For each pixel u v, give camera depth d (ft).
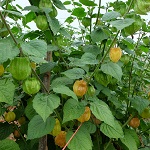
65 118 1.03
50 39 1.40
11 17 1.41
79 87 1.08
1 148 1.10
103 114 1.02
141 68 1.65
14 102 1.53
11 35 0.89
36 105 0.88
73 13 1.50
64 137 1.20
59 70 1.53
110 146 1.51
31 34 1.38
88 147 1.07
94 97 1.18
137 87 1.78
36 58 1.02
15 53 0.85
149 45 1.61
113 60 1.14
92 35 1.36
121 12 1.21
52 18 1.25
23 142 1.61
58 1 1.31
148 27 1.60
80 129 1.16
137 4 1.00
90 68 1.51
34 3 1.33
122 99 1.75
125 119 1.70
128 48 1.54
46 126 1.10
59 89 0.93
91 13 1.63
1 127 1.51
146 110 1.42
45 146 1.37
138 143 1.46
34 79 1.03
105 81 1.26
